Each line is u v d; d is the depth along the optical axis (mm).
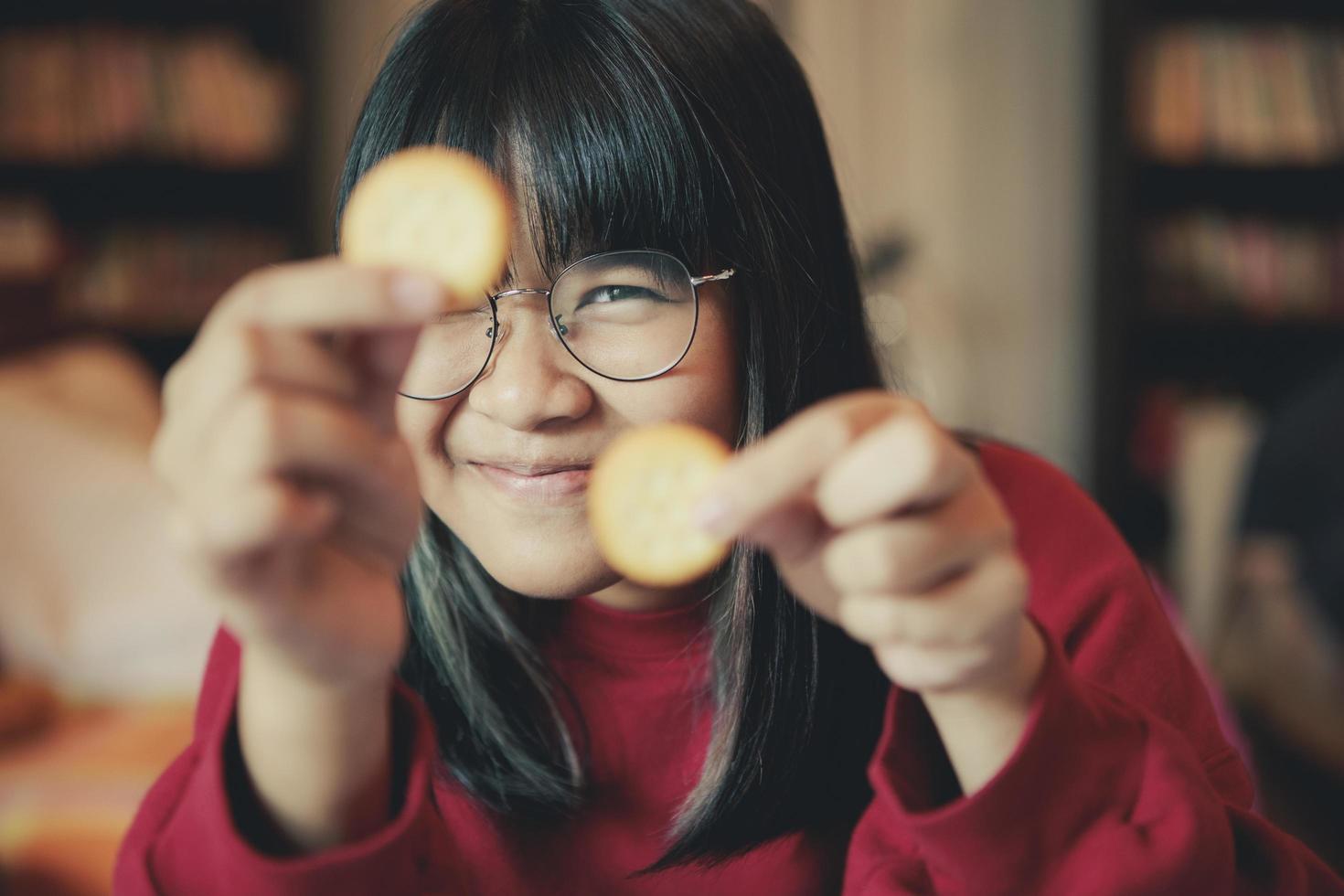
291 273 383
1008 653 425
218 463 372
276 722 424
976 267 2611
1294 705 1504
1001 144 2574
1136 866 447
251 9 2354
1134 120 2342
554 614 634
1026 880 454
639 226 546
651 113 544
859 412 405
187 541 374
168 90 2162
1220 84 2324
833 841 616
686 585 630
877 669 620
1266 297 2391
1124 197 2359
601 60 546
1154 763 470
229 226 2328
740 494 394
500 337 539
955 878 458
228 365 375
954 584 407
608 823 620
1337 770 1399
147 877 446
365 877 426
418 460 557
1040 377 2611
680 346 545
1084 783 460
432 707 622
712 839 592
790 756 595
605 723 628
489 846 618
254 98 2258
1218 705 1207
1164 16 2398
